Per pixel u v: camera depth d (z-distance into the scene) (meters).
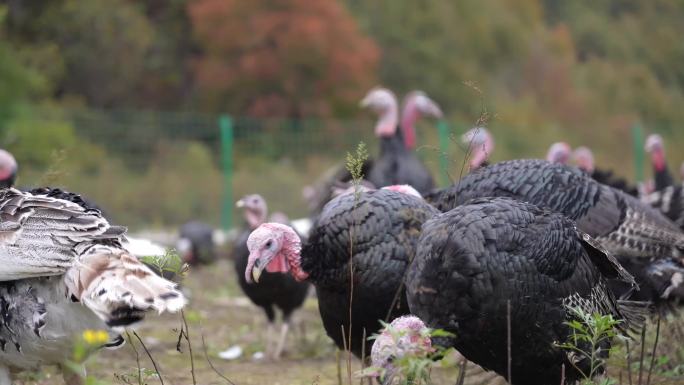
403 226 10.15
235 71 55.62
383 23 64.44
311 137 40.06
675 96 72.12
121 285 7.56
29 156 33.88
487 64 68.38
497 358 8.71
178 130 41.97
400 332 7.76
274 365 14.01
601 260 9.19
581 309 8.61
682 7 77.81
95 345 7.36
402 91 63.94
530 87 68.06
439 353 8.05
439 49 65.06
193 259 26.55
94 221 8.23
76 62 53.38
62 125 35.84
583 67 71.12
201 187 36.91
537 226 8.66
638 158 38.62
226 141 35.25
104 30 53.62
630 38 74.56
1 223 8.36
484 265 8.33
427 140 37.91
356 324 10.41
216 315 18.58
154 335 16.06
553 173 11.19
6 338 8.63
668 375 11.41
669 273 11.09
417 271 8.62
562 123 63.72
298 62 55.28
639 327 10.06
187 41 60.47
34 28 52.66
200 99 57.69
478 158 15.19
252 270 10.74
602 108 67.88
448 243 8.45
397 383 8.55
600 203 11.20
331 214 10.41
